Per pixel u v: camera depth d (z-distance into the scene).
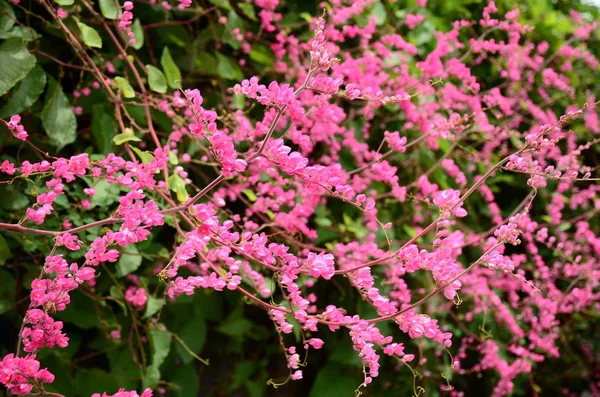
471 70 1.77
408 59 1.60
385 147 1.62
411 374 1.61
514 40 1.61
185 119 1.40
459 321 1.60
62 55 1.42
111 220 1.09
